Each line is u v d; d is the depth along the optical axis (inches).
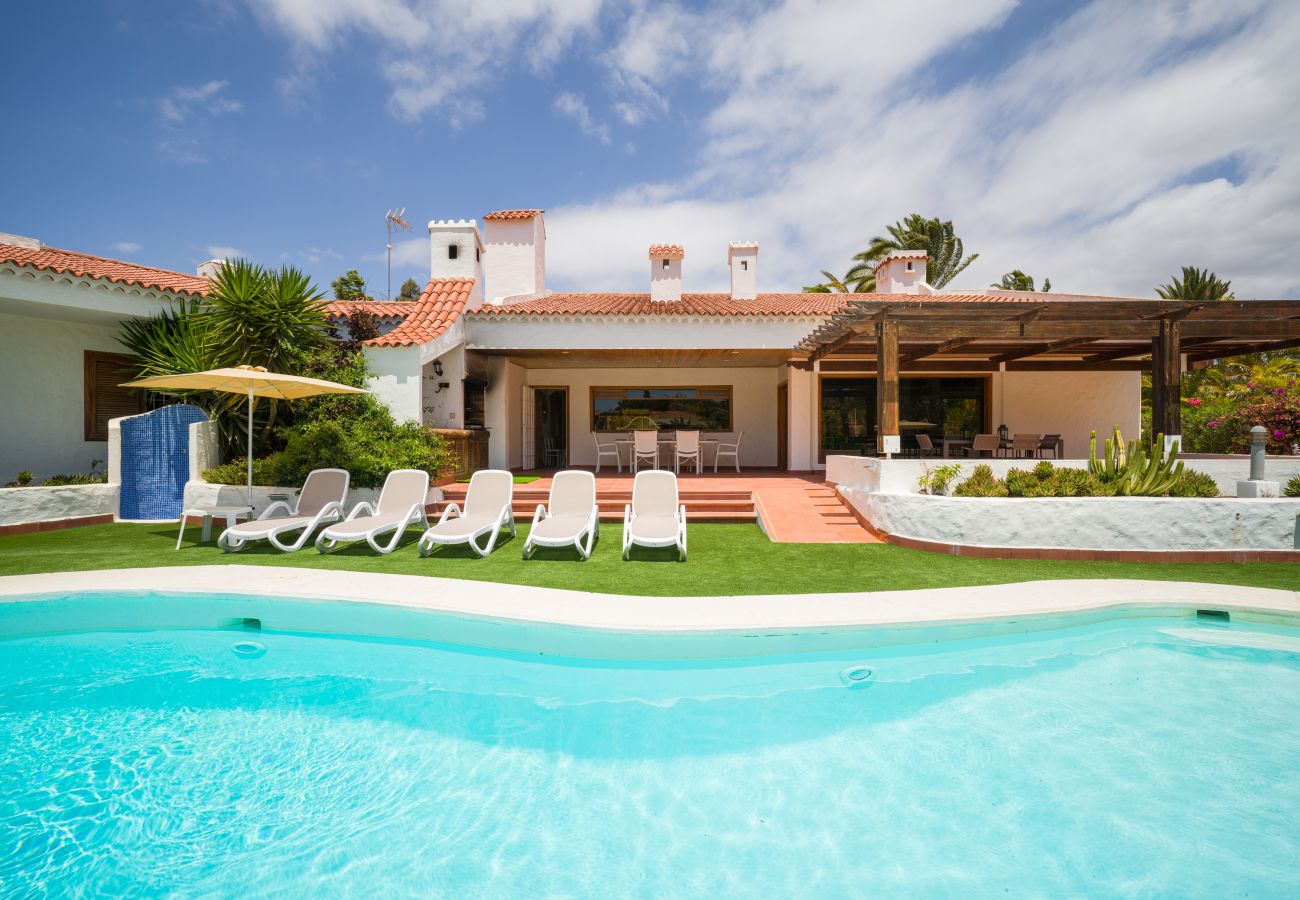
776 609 212.7
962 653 203.3
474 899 103.5
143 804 128.5
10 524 367.9
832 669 190.9
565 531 306.5
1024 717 164.7
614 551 324.5
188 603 235.3
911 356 535.2
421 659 202.1
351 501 417.4
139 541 349.4
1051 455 599.8
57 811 126.0
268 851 115.0
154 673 192.9
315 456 413.7
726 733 157.2
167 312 479.8
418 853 115.0
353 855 114.0
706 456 695.7
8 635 223.3
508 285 645.9
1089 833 120.5
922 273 706.8
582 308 551.2
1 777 137.9
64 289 423.8
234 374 327.6
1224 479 366.0
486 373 606.2
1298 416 502.0
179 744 152.6
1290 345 455.5
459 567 285.9
